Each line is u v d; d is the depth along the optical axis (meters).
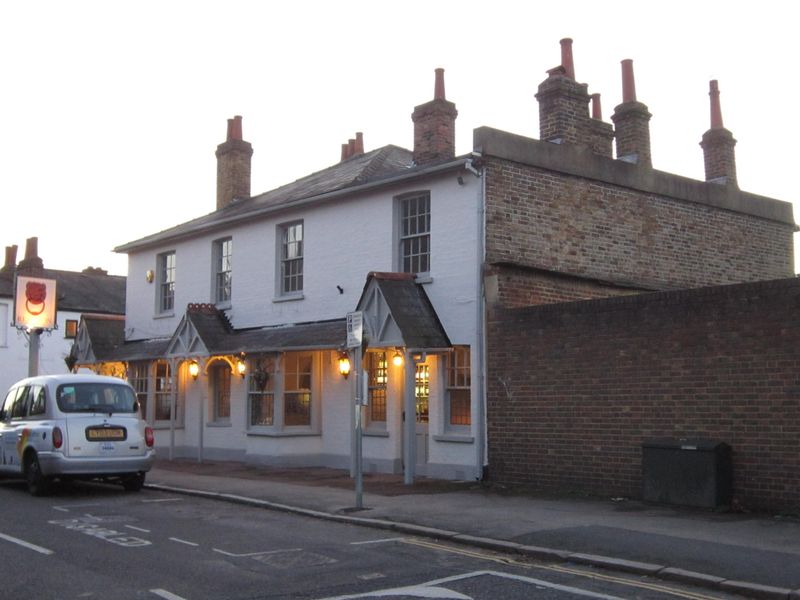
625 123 18.14
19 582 7.75
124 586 7.60
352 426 17.66
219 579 7.88
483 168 15.30
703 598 7.23
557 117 16.70
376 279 15.76
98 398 14.61
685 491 11.69
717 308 11.95
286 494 13.70
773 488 11.17
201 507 12.89
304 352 19.05
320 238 19.03
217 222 21.59
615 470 13.01
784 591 7.14
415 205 17.08
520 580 7.81
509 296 15.16
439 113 17.98
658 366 12.58
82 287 40.94
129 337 25.20
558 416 13.88
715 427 11.84
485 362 15.03
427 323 15.59
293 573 8.13
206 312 21.28
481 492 13.81
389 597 7.16
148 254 24.83
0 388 35.56
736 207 19.55
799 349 11.03
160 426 22.52
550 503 12.42
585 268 16.48
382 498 13.10
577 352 13.67
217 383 21.72
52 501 13.58
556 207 16.22
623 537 9.47
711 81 20.23
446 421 15.90
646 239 17.69
